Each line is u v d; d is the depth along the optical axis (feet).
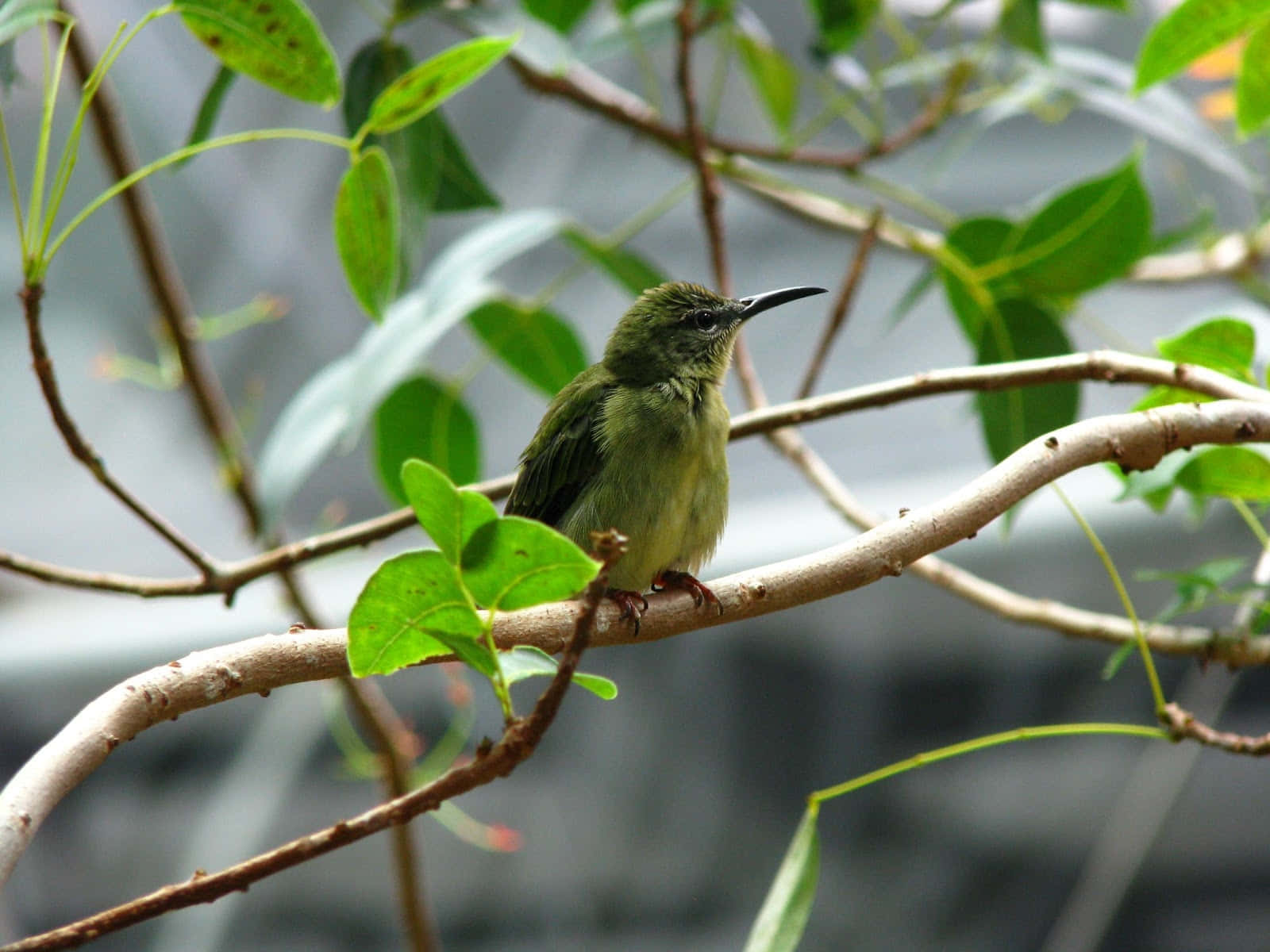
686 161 29.07
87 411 43.68
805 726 40.98
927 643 40.34
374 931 40.40
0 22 14.24
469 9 24.48
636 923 40.57
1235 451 17.79
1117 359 16.74
